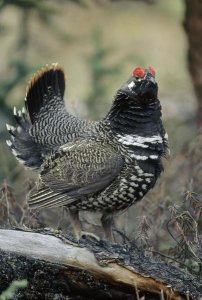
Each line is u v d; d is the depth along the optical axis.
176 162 17.36
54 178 13.68
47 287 11.86
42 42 25.45
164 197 15.60
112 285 11.83
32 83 15.20
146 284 11.75
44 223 15.20
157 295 11.80
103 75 23.16
